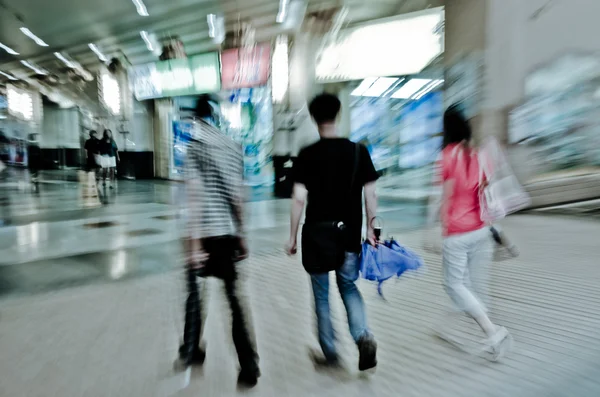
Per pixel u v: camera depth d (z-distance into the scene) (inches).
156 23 541.6
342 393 111.8
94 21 538.6
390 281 200.7
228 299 115.7
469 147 129.6
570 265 226.5
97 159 467.2
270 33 530.9
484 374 121.0
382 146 522.9
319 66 513.3
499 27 394.3
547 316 161.2
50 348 136.2
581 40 422.6
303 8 474.6
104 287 193.9
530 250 257.4
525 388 113.6
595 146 437.4
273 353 133.6
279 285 198.1
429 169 481.1
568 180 421.4
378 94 512.1
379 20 470.9
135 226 335.0
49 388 113.5
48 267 224.4
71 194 536.7
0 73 872.3
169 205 440.1
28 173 823.7
